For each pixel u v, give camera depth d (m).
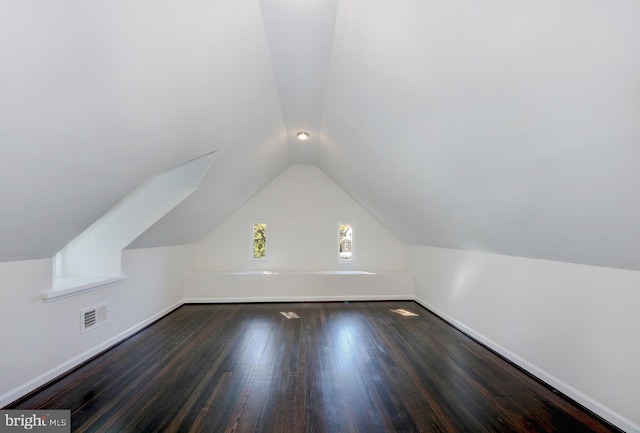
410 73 1.73
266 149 3.85
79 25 1.10
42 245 2.15
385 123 2.40
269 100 2.80
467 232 2.97
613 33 0.90
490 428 1.81
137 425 1.82
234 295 5.02
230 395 2.15
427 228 3.82
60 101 1.30
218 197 4.08
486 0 1.10
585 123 1.19
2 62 1.03
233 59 1.94
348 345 3.12
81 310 2.65
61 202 1.92
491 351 2.98
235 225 5.48
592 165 1.32
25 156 1.43
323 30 1.94
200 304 4.90
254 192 5.22
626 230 1.52
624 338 1.81
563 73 1.10
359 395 2.16
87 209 2.20
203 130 2.41
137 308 3.55
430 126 1.99
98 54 1.24
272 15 1.82
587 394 2.01
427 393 2.19
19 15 0.95
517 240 2.40
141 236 3.28
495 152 1.73
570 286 2.16
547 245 2.16
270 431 1.78
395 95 2.00
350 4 1.65
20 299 2.10
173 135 2.16
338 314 4.31
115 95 1.49
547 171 1.55
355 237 5.63
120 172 2.12
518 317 2.65
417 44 1.52
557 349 2.25
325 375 2.46
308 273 5.16
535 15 1.02
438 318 4.11
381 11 1.53
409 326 3.76
